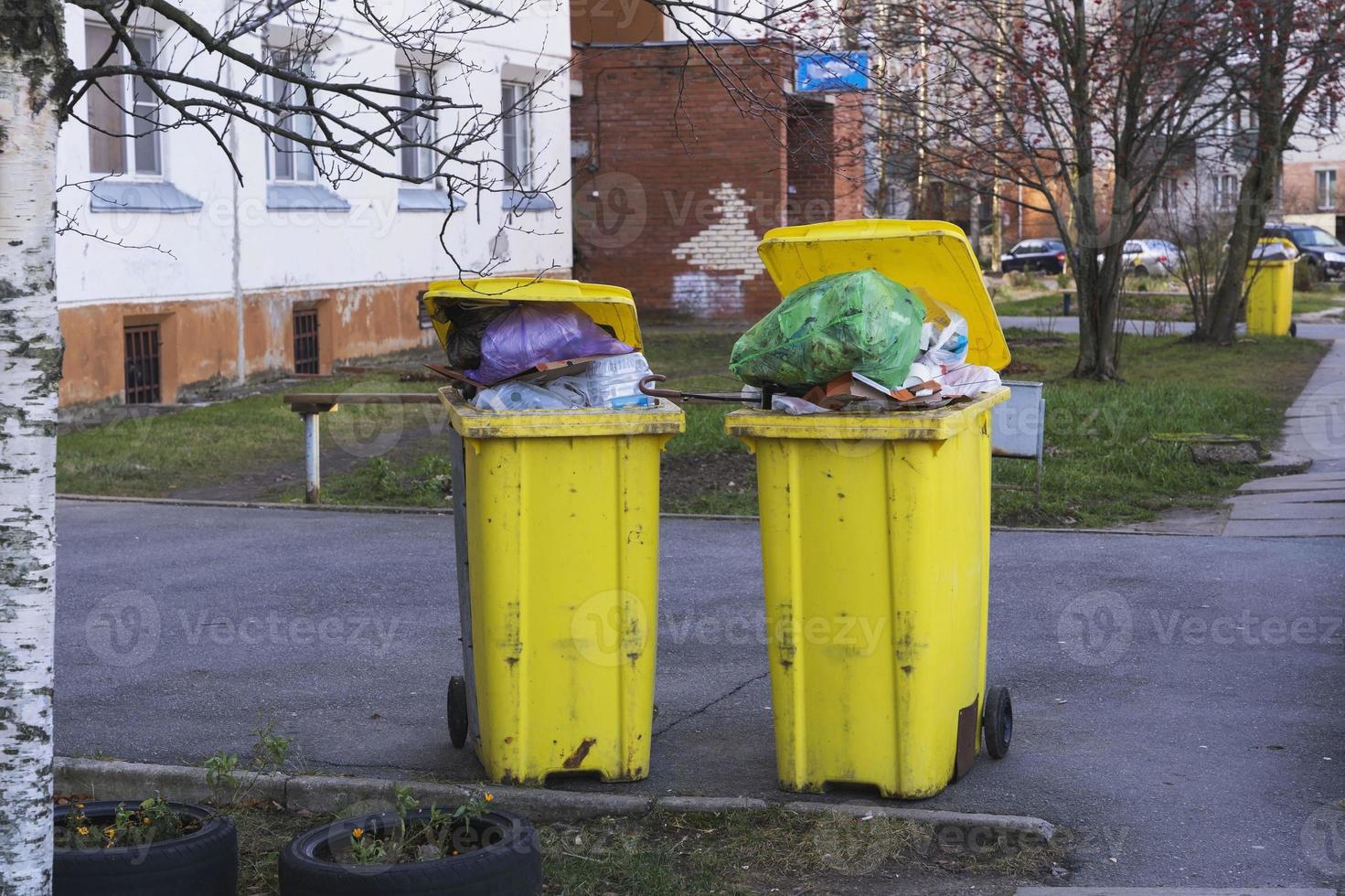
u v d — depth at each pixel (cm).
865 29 1176
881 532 465
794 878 429
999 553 899
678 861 441
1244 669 640
